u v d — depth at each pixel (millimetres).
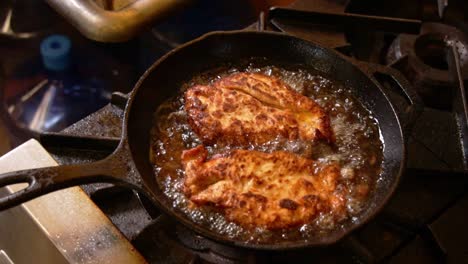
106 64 1100
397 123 642
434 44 825
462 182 674
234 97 664
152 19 843
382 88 666
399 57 792
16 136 1065
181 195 599
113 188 619
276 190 592
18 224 604
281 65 726
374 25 797
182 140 648
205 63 712
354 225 546
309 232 574
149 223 587
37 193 511
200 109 654
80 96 1087
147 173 607
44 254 592
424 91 782
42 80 1095
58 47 1070
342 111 686
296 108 666
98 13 812
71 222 582
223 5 1079
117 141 642
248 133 643
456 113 750
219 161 608
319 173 617
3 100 1080
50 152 658
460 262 613
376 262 588
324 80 714
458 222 642
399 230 630
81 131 680
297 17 800
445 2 843
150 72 651
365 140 659
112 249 569
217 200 581
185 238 591
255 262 549
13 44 1112
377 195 610
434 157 708
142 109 643
